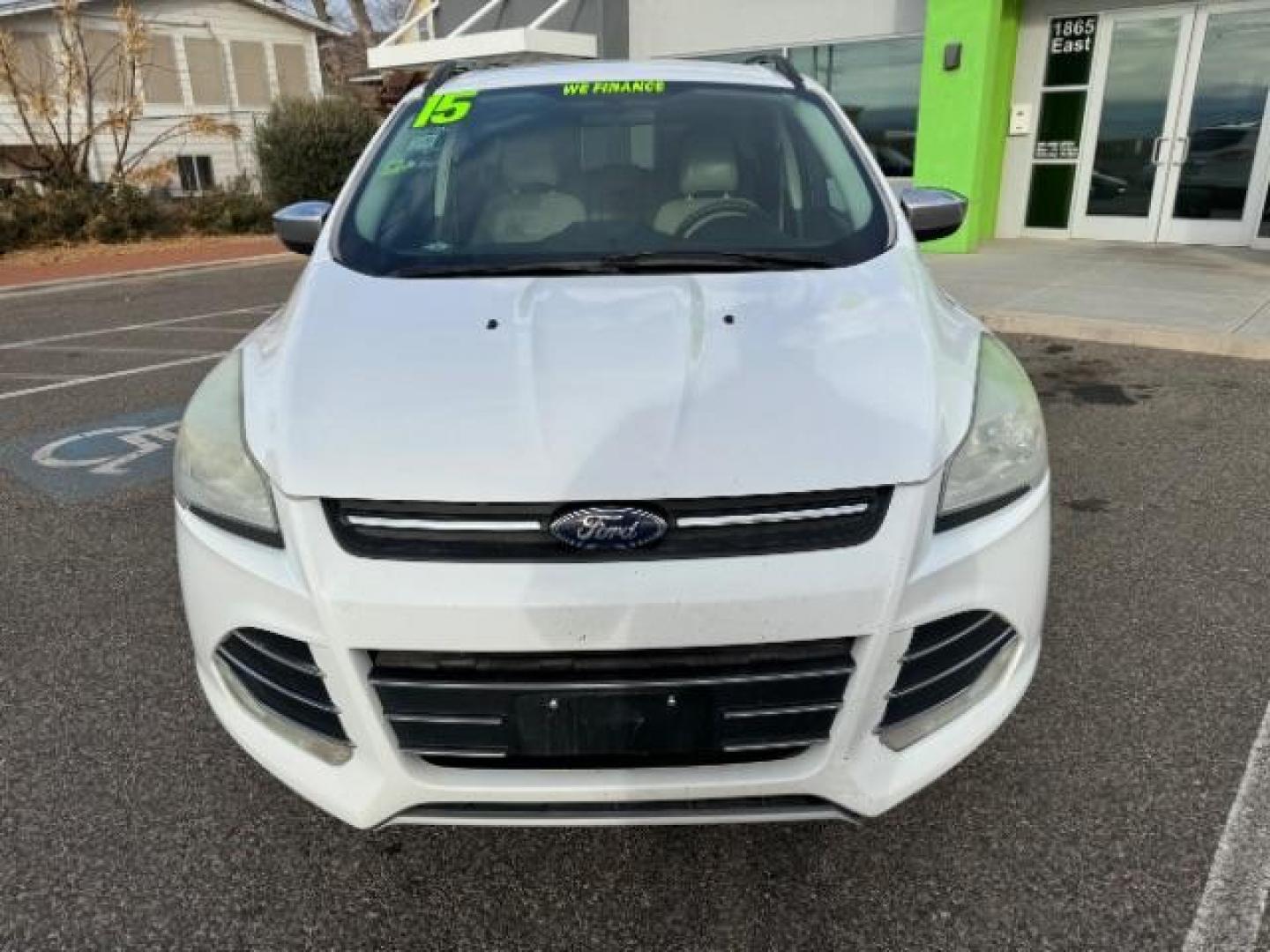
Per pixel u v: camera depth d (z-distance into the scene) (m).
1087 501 4.25
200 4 26.53
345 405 2.03
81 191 16.45
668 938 2.06
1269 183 10.27
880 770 1.95
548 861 2.28
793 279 2.50
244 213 17.70
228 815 2.43
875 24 11.90
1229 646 3.06
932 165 10.95
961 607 1.95
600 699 1.82
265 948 2.05
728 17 13.16
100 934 2.09
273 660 1.96
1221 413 5.43
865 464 1.86
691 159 3.02
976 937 2.04
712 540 1.82
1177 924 2.05
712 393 2.00
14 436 5.57
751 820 1.93
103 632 3.31
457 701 1.84
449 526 1.83
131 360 7.68
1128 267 9.49
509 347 2.18
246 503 1.99
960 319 2.61
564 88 3.31
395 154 3.12
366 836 2.36
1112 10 10.77
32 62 23.67
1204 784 2.46
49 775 2.59
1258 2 9.93
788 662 1.84
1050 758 2.57
